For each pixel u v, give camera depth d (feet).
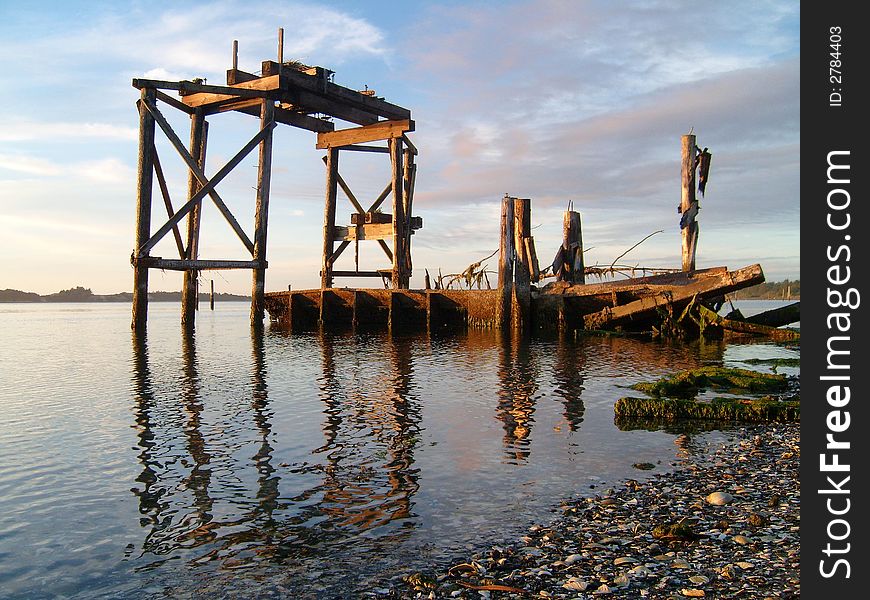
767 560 23.63
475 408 52.85
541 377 69.41
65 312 385.91
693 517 28.19
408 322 143.95
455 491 32.37
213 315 270.87
